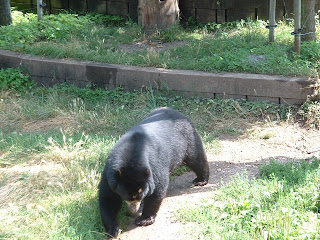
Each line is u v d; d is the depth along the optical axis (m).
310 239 4.54
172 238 4.96
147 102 8.81
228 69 8.91
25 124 8.34
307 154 7.07
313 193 5.26
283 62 8.83
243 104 8.52
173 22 11.80
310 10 9.59
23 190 5.96
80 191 5.87
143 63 9.53
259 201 5.29
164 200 5.84
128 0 13.13
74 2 14.11
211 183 6.23
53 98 9.16
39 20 12.04
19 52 10.40
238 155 7.09
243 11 11.90
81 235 4.88
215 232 4.85
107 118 8.30
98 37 11.30
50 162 6.70
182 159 5.77
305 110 8.08
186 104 8.72
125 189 4.65
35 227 5.09
